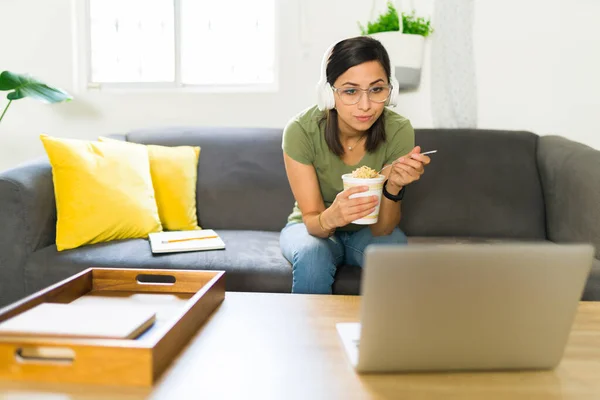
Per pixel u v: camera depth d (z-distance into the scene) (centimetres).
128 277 114
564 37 232
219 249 174
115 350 73
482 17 234
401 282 69
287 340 89
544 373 79
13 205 168
